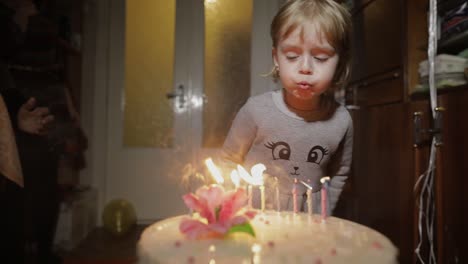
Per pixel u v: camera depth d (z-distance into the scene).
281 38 0.77
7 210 1.09
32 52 1.50
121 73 2.30
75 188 1.98
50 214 1.42
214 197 0.58
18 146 1.19
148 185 2.25
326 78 0.75
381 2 1.48
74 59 2.12
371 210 1.47
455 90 1.05
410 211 1.23
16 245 1.13
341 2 1.76
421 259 1.12
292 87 0.77
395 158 1.32
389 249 0.53
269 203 0.88
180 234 0.58
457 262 1.01
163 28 2.29
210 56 2.29
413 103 1.23
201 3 2.28
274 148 0.89
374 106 1.52
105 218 1.74
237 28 2.27
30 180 1.27
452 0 1.18
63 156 1.82
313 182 0.90
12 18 1.35
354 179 1.61
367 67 1.59
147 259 0.51
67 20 1.93
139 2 2.30
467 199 0.98
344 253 0.51
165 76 2.30
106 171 2.26
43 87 1.59
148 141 2.30
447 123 1.06
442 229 1.08
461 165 1.00
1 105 0.89
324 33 0.73
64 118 1.75
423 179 1.16
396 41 1.39
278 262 0.48
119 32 2.29
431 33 1.17
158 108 2.30
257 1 2.24
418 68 1.31
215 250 0.51
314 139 0.87
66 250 1.51
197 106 2.29
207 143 2.29
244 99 2.27
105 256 1.43
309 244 0.55
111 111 2.31
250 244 0.53
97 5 2.28
